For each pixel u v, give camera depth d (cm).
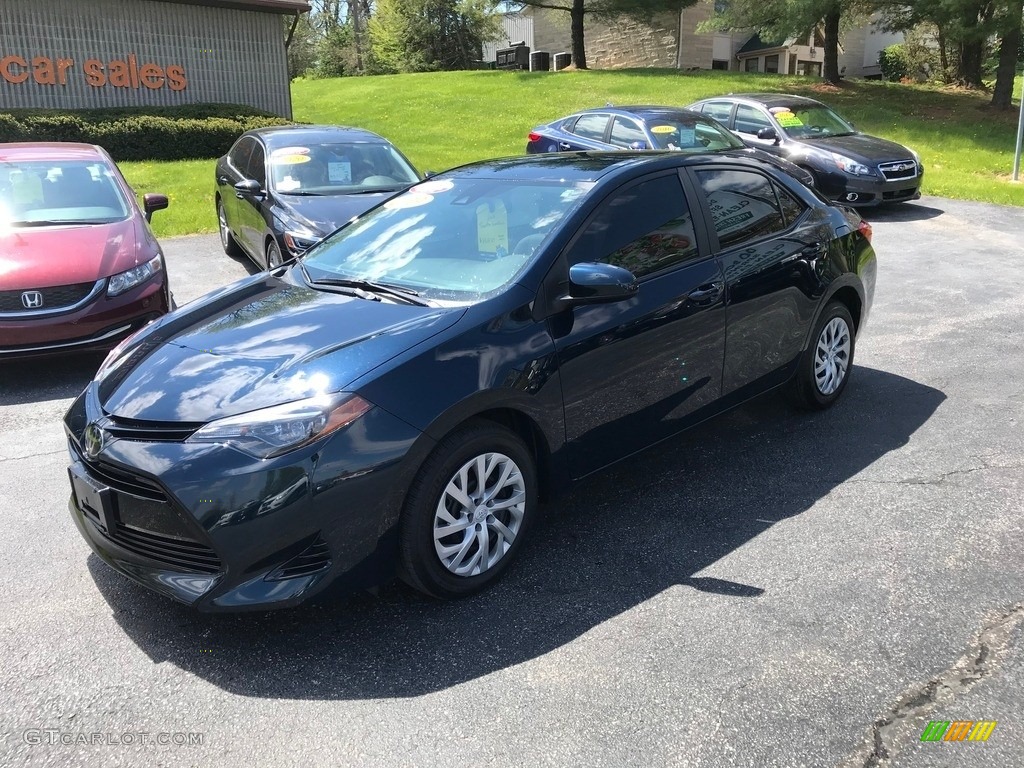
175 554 293
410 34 3566
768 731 253
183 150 1667
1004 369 583
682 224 410
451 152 1661
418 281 371
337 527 287
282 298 376
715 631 301
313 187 807
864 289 521
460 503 318
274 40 1966
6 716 264
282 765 243
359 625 311
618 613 314
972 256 955
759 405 531
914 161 1173
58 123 1548
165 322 380
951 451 452
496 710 264
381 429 291
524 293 340
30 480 437
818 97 2222
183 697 273
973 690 268
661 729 254
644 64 3359
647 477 432
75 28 1712
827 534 368
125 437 298
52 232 622
